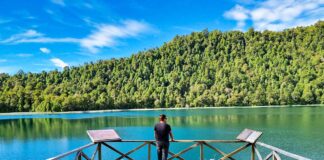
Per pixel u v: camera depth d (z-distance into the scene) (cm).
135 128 6234
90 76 18038
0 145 4181
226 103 13425
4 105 12425
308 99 12362
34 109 12588
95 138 831
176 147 3581
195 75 16725
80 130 5925
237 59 17050
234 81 14688
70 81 17688
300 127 5425
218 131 5369
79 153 763
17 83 16612
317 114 8119
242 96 13275
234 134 4941
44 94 14162
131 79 17562
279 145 3625
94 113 11750
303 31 17950
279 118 7300
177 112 11181
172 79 16638
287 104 12588
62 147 3981
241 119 7462
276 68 14875
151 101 14338
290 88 12875
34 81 17338
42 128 6362
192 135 4909
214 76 16375
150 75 17875
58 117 9644
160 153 848
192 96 14188
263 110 10444
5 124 7369
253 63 16462
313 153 3138
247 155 2939
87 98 13112
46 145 4150
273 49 16575
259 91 13038
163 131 842
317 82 12694
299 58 15400
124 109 13812
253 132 862
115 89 16162
